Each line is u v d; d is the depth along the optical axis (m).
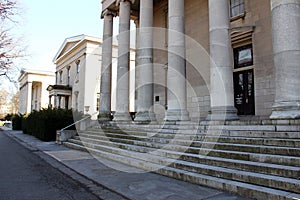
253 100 12.29
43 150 12.73
